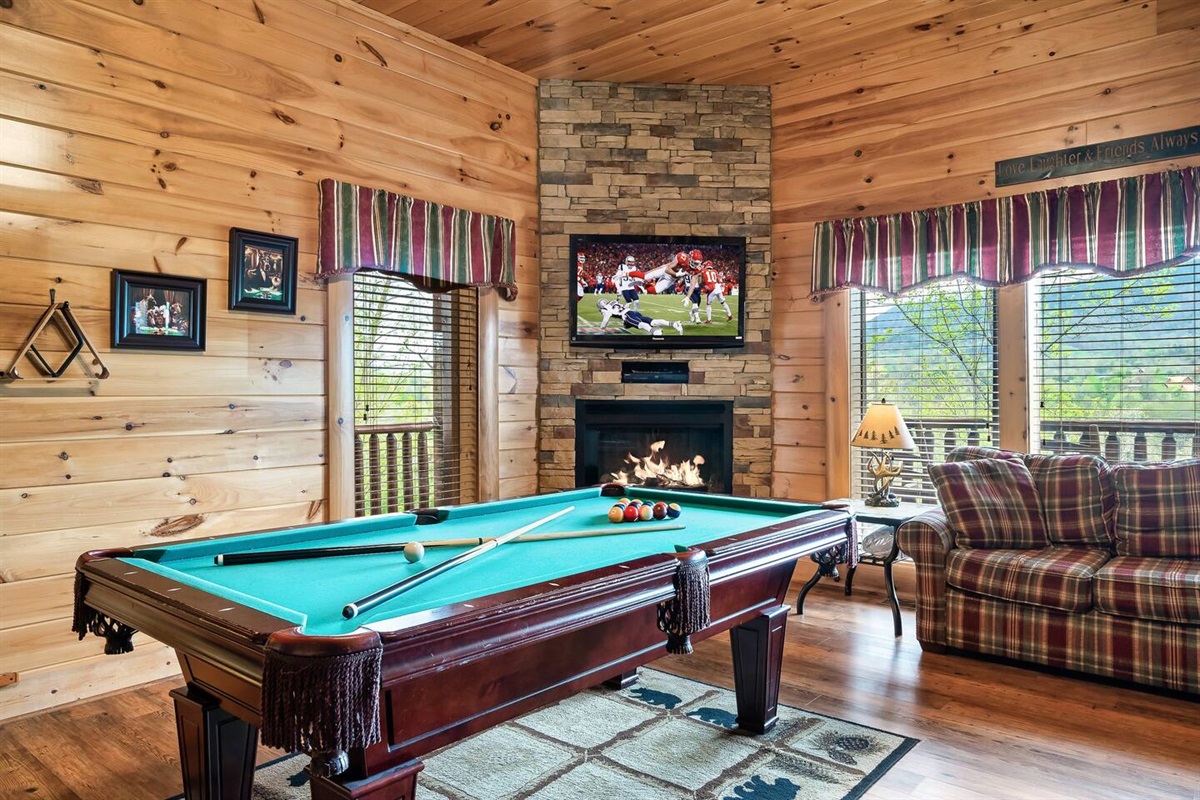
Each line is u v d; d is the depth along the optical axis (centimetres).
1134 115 397
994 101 439
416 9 415
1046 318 435
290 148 386
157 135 339
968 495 377
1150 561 344
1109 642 324
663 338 502
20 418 304
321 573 204
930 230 457
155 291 337
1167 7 388
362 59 416
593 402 509
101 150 322
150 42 336
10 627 302
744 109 516
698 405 512
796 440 516
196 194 352
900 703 310
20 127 301
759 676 281
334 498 402
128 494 332
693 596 207
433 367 483
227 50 362
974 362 459
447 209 451
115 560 206
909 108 468
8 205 299
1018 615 345
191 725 204
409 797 162
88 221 319
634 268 500
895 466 460
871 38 451
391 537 253
